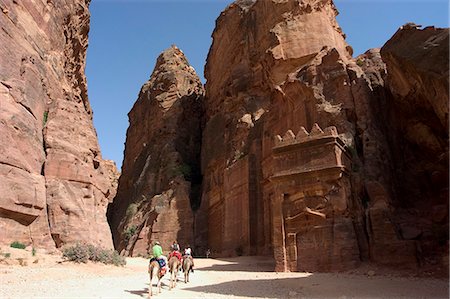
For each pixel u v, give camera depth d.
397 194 25.02
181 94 66.38
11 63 24.88
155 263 13.20
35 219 22.62
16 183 21.69
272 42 45.47
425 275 17.55
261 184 36.62
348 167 22.91
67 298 11.15
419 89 22.41
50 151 26.00
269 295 12.73
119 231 56.16
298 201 22.64
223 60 56.16
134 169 66.56
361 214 21.75
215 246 43.84
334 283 15.38
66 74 36.78
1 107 22.58
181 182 51.56
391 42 20.77
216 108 55.25
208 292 13.64
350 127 26.59
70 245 23.58
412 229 21.14
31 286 13.27
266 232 33.78
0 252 18.69
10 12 26.25
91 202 27.08
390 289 13.40
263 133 36.81
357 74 28.94
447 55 16.23
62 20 35.34
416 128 26.75
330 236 21.09
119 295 12.41
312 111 30.00
